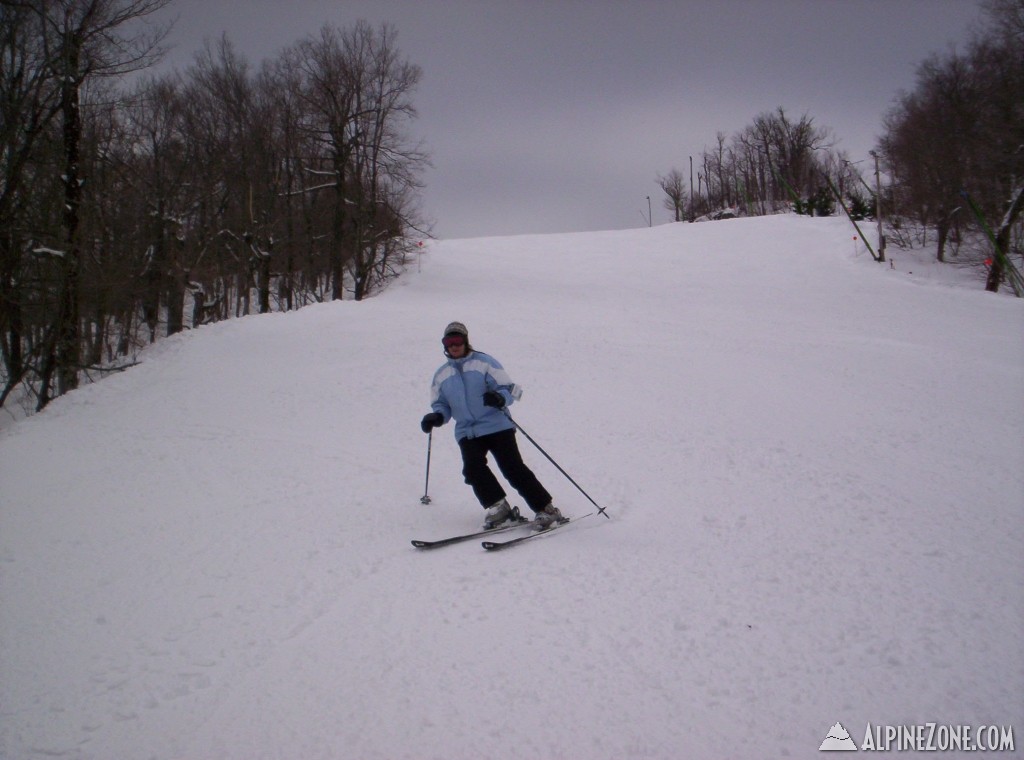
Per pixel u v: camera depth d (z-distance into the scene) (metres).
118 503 5.91
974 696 2.97
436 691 3.06
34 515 5.62
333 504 5.83
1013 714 2.85
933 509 5.39
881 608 3.76
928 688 3.04
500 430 5.16
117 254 20.95
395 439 8.05
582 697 3.00
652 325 17.20
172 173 25.30
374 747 2.71
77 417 9.37
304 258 31.47
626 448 7.41
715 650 3.36
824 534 4.88
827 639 3.45
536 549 4.72
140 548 4.89
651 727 2.80
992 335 15.69
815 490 5.89
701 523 5.16
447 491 6.21
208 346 13.60
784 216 45.81
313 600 4.01
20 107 13.74
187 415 9.28
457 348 5.24
